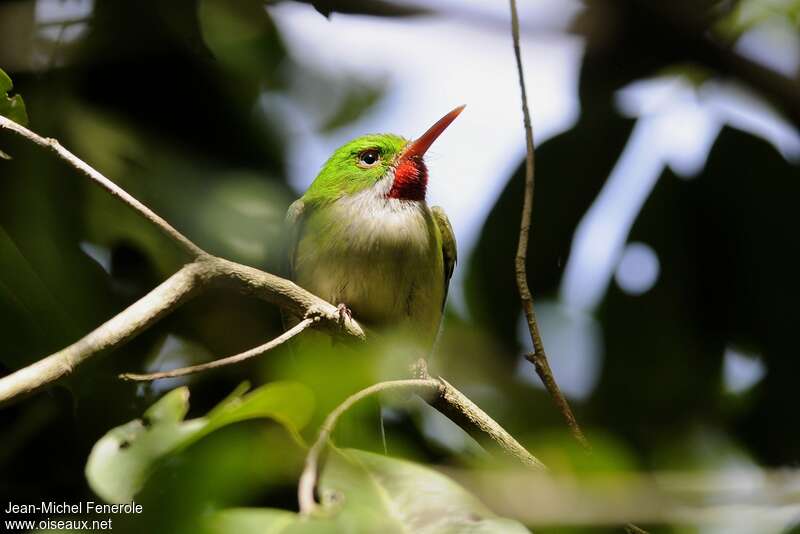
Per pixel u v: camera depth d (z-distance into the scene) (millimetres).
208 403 8719
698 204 10391
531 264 10539
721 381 10719
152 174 8523
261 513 4539
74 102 8531
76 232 7965
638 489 5348
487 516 4898
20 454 7738
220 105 9219
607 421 10688
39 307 7328
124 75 8969
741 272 10422
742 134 10266
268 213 8914
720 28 11250
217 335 8680
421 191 10203
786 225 10227
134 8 8875
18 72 8602
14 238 7672
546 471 5863
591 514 5289
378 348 8195
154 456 4688
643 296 10648
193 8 8867
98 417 7855
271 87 10234
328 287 9680
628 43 10711
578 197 10406
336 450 5168
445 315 11312
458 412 7344
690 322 10602
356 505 4824
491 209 10484
